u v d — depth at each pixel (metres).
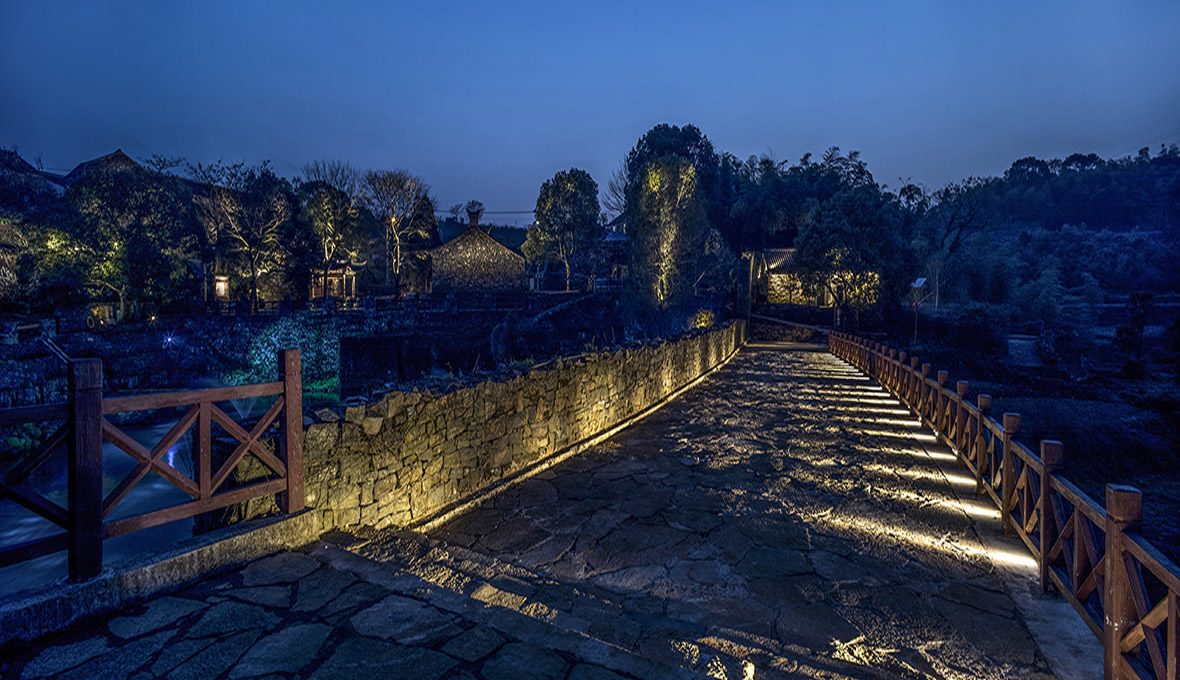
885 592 4.07
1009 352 38.69
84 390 3.06
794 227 65.12
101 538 3.14
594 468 7.45
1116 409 27.05
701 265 49.88
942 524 5.44
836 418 11.01
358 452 4.78
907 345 39.66
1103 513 3.13
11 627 2.74
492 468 6.59
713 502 6.11
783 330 41.94
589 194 62.00
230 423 3.78
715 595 4.04
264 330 36.81
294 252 49.34
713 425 10.30
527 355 41.81
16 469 2.88
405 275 59.12
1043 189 92.31
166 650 2.77
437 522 5.44
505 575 4.07
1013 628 3.57
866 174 71.38
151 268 35.94
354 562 3.83
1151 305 46.09
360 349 39.53
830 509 5.88
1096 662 3.20
